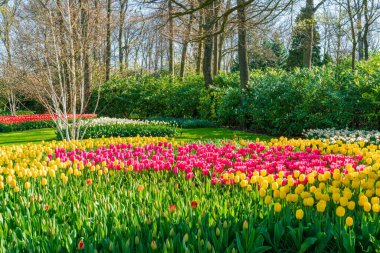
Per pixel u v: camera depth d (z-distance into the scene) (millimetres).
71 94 10281
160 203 3623
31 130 19219
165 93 22922
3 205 3781
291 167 5371
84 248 2689
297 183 4309
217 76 20906
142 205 3596
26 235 3031
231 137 13414
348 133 9859
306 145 7449
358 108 10969
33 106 32031
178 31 19359
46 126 20688
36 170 4820
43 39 10227
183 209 3438
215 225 3098
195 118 20891
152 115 23922
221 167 5195
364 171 4383
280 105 13406
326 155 5812
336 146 6797
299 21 16547
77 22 10141
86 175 5320
